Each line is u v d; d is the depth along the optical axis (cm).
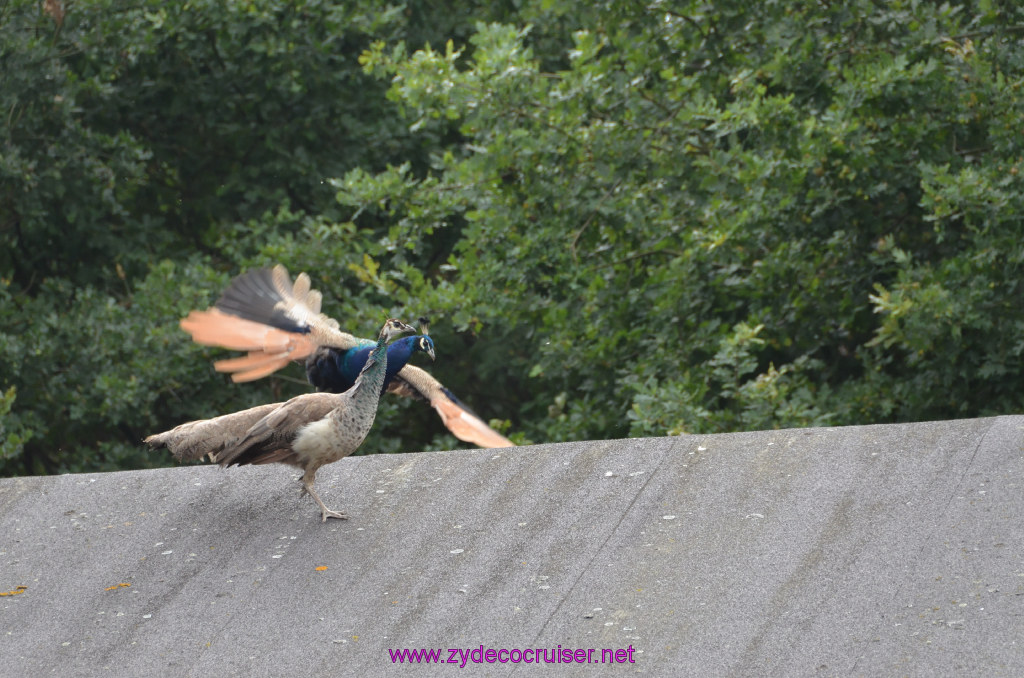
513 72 1484
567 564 618
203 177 2198
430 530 675
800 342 1524
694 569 594
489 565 628
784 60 1423
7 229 2028
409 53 2122
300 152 2028
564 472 711
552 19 1944
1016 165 1285
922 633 518
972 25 1530
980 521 590
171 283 1878
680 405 1330
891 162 1387
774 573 581
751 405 1330
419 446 2114
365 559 653
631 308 1575
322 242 1816
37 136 1917
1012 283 1299
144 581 659
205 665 577
